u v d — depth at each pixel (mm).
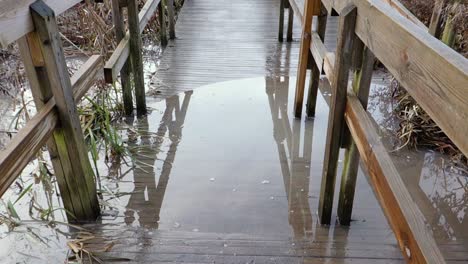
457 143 998
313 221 2426
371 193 2650
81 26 4969
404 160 2986
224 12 6426
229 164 2994
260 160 3047
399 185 1461
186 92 4031
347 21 1896
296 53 4984
